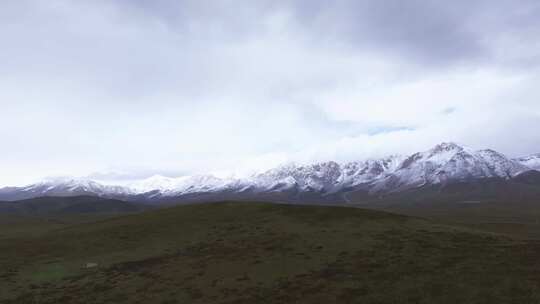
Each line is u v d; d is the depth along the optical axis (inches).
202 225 2733.8
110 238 2605.8
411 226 2346.2
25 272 1987.0
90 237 2659.9
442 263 1599.4
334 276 1581.0
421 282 1396.4
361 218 2544.3
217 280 1674.5
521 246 1811.0
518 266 1465.3
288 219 2655.0
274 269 1750.7
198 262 1957.4
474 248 1814.7
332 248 1979.6
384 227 2320.4
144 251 2282.2
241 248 2130.9
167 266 1942.7
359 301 1302.9
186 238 2476.6
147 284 1701.5
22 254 2337.6
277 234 2332.7
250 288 1550.2
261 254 1985.7
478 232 2249.0
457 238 2038.6
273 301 1391.5
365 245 1980.8
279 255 1939.0
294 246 2066.9
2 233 3053.6
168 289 1621.6
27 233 2999.5
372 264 1676.9
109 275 1873.8
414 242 1973.4
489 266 1498.5
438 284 1357.0
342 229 2320.4
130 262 2074.3
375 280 1480.1
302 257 1877.5
